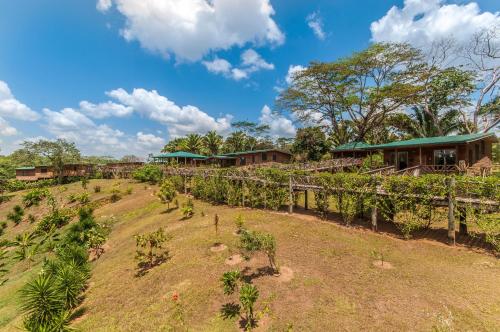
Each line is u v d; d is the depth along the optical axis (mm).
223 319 5672
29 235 19906
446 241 8680
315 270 7250
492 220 7711
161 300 6828
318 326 5074
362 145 32312
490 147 23562
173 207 18344
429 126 34938
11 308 9414
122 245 12750
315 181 12266
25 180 44531
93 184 35469
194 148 62625
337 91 35969
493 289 5820
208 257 8836
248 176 15914
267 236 7410
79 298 8086
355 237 9492
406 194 9250
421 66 30688
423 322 4902
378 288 6168
